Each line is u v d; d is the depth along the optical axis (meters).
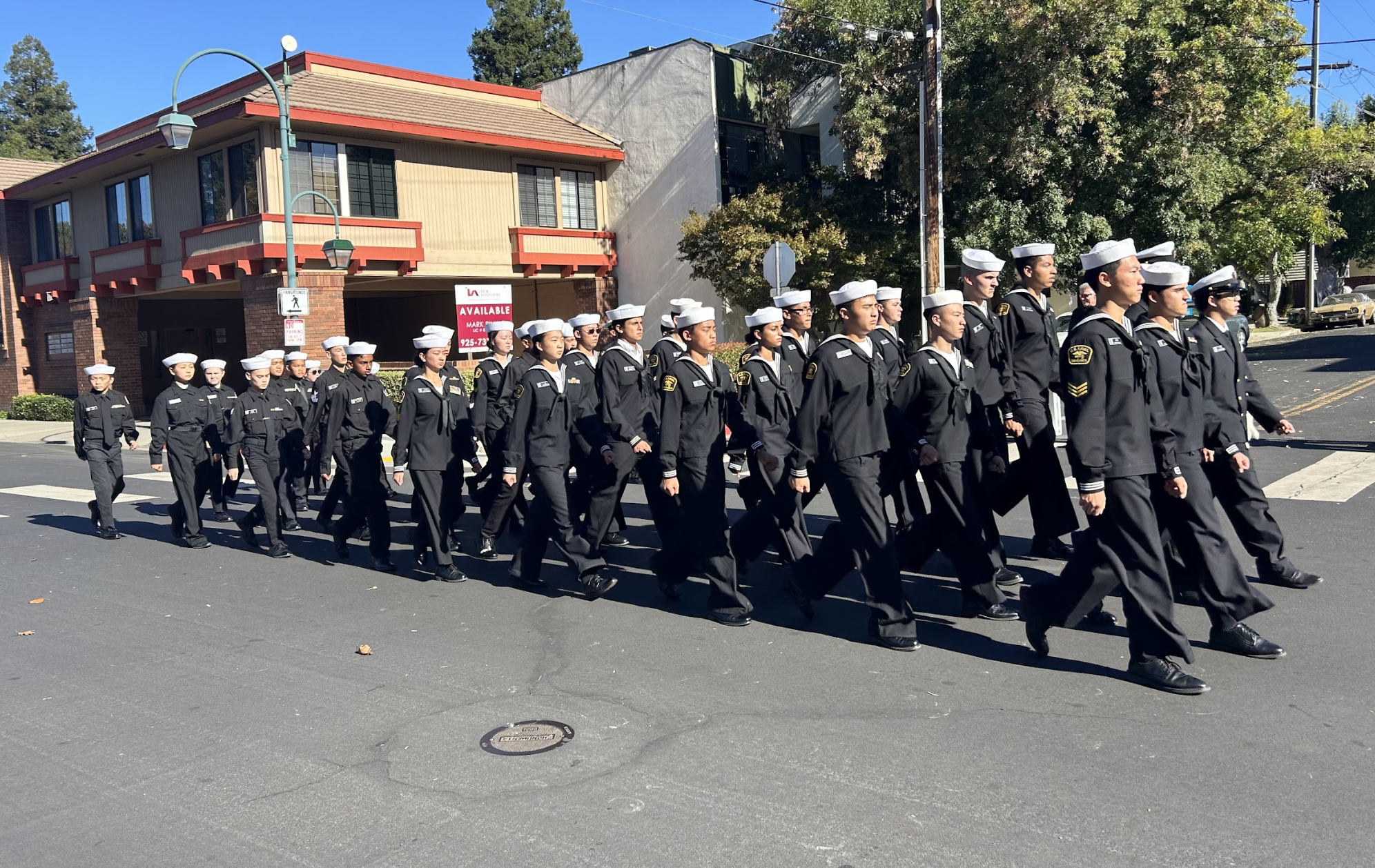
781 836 4.02
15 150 65.19
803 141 27.94
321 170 22.69
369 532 9.46
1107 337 5.31
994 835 3.95
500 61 53.19
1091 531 5.54
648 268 26.91
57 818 4.48
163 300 30.16
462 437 9.42
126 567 9.75
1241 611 5.72
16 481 16.89
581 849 3.99
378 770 4.83
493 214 25.39
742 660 6.19
